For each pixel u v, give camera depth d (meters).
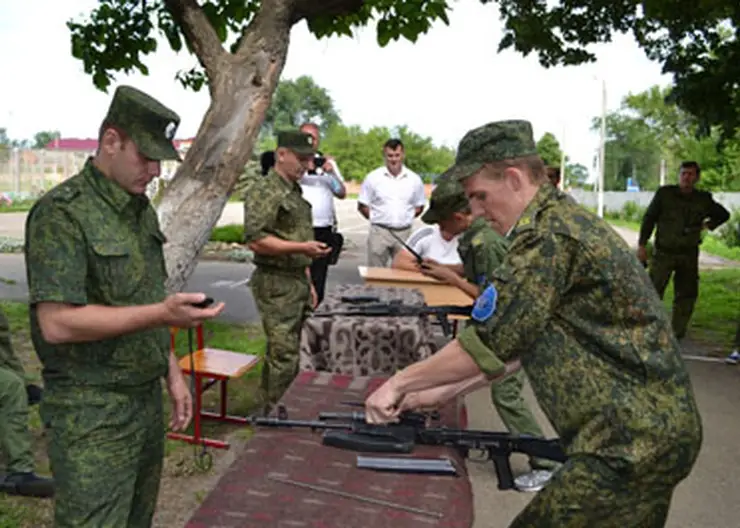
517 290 1.92
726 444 5.08
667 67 9.92
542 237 1.93
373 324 4.47
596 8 9.79
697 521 3.94
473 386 2.24
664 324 1.95
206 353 4.95
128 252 2.35
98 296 2.32
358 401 3.34
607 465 1.91
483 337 1.95
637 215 36.72
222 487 2.45
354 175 78.00
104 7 6.75
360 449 2.61
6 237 18.17
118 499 2.35
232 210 32.72
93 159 2.36
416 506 2.36
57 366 2.31
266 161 6.96
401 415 2.61
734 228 22.20
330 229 7.01
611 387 1.92
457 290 5.88
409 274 5.98
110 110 2.30
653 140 50.81
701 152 35.91
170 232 5.07
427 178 78.56
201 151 5.21
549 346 1.98
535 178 2.06
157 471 2.64
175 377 2.70
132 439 2.39
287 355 4.68
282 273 4.64
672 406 1.91
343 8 5.60
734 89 9.35
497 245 3.58
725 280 14.55
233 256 14.78
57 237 2.19
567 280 1.94
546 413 2.05
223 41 7.09
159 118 2.28
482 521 3.88
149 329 2.22
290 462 2.65
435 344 4.79
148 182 2.38
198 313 2.15
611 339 1.92
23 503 3.80
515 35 10.07
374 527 2.23
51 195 2.23
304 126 6.90
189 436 4.75
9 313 8.54
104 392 2.32
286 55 5.52
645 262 8.51
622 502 1.93
